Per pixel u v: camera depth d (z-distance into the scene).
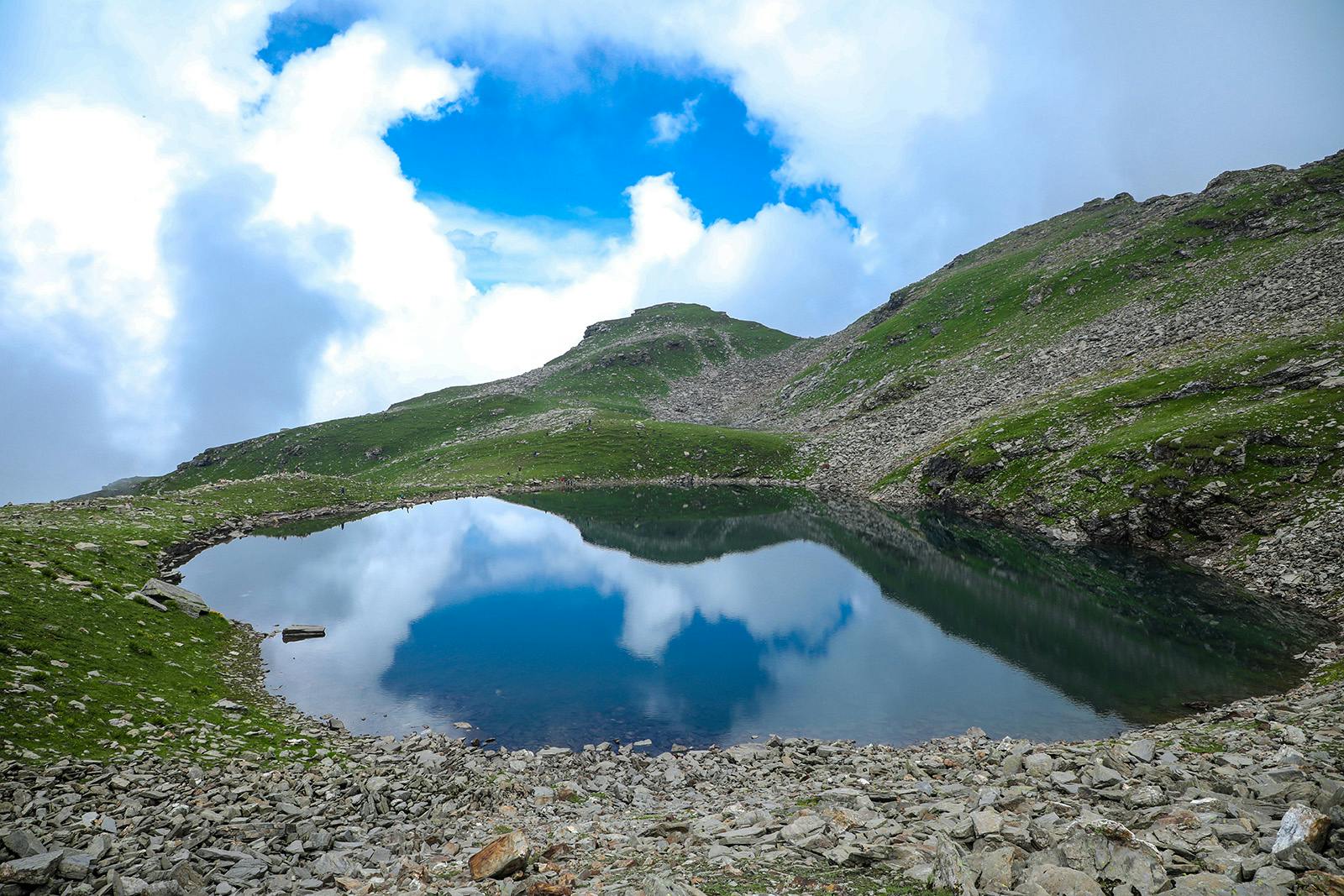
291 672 39.94
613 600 59.84
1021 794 15.82
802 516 106.31
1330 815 10.37
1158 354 112.31
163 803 18.33
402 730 32.28
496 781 23.11
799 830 14.49
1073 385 116.38
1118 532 72.50
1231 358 91.00
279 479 120.88
